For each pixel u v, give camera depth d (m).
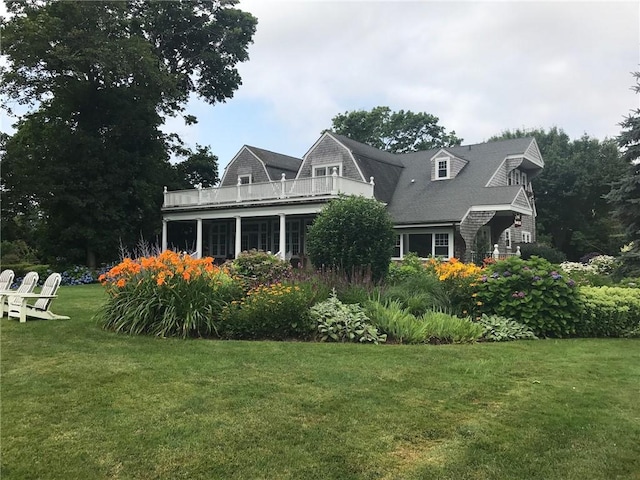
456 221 19.64
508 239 24.62
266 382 4.79
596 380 5.18
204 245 30.34
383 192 23.75
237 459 3.21
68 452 3.28
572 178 35.16
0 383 4.74
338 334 7.08
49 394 4.41
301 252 25.59
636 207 16.33
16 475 2.98
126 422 3.77
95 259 24.00
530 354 6.43
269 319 7.10
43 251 23.69
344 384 4.77
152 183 26.44
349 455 3.30
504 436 3.66
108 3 21.86
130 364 5.44
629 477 3.10
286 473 3.05
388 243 10.36
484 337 7.71
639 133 16.28
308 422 3.82
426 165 26.09
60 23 20.53
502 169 23.52
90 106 23.95
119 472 3.04
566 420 3.99
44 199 22.12
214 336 7.25
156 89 24.56
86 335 7.16
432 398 4.45
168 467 3.10
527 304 8.25
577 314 8.28
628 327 8.52
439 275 9.77
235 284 8.27
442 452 3.38
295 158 32.38
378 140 46.22
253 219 27.45
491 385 4.89
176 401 4.23
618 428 3.84
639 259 15.06
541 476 3.09
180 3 28.44
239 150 29.17
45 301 8.82
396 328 7.22
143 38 24.83
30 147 22.27
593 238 34.50
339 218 10.32
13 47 20.09
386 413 4.04
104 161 23.73
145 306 7.43
